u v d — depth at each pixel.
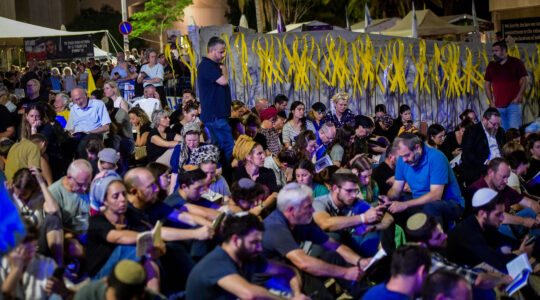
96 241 5.35
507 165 6.72
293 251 5.23
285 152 7.67
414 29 18.73
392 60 12.36
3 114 9.40
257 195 6.07
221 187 7.14
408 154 6.57
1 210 4.42
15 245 4.35
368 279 5.78
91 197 5.89
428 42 12.69
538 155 8.43
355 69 12.21
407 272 4.27
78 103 9.51
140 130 10.24
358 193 6.43
